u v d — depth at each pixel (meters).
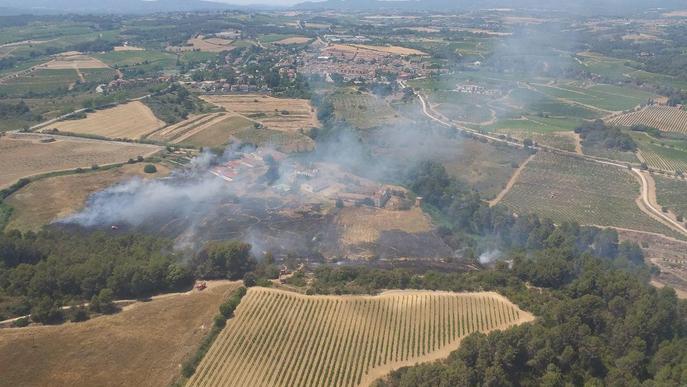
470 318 175.88
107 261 195.25
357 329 168.50
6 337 158.00
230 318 170.00
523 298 184.25
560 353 153.50
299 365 152.00
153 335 161.38
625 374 143.25
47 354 151.75
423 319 174.88
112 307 176.88
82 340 158.12
